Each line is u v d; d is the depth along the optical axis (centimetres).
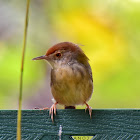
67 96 843
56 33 1419
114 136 750
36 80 1348
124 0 1366
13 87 1303
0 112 757
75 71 828
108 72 1319
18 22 1448
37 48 1401
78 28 1391
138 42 1346
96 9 1400
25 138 750
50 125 759
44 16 1451
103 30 1368
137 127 746
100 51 1351
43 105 1337
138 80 1301
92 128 757
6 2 1465
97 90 1290
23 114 759
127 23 1362
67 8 1427
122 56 1337
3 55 1362
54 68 855
